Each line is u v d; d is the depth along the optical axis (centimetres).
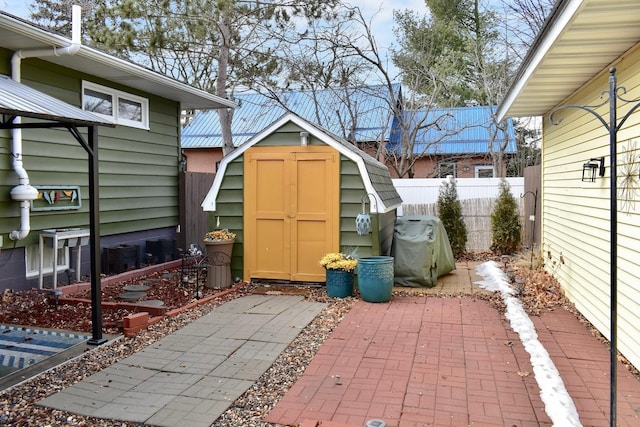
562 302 614
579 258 571
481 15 1684
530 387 358
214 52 1174
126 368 400
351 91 1559
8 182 578
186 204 935
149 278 746
